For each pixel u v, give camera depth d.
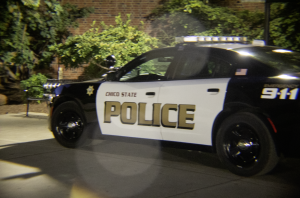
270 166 4.32
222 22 11.38
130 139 5.52
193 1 11.43
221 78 4.73
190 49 5.16
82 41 10.76
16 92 13.38
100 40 10.77
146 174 4.80
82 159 5.58
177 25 11.96
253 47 5.05
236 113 4.53
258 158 4.38
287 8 10.74
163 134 5.12
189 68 5.10
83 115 5.99
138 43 10.55
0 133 7.76
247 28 11.26
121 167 5.13
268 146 4.27
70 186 4.36
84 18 13.86
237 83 4.53
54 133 6.38
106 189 4.24
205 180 4.52
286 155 4.24
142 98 5.32
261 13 11.24
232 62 4.72
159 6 12.75
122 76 5.77
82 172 4.91
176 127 4.99
